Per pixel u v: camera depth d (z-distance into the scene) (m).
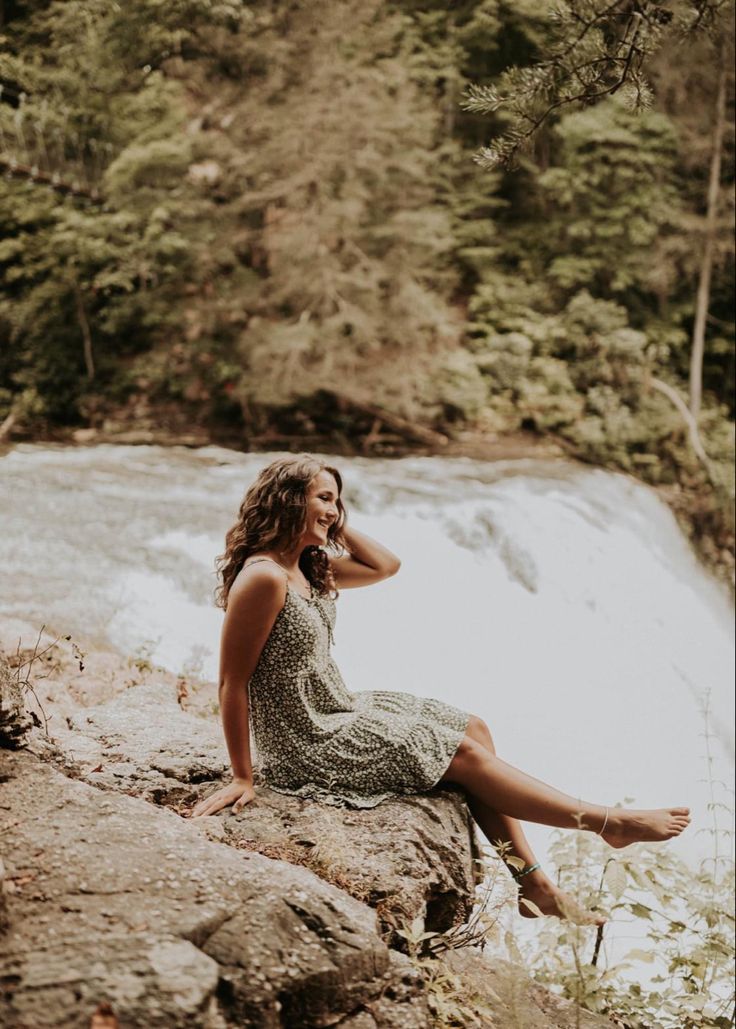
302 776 3.12
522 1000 2.72
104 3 11.26
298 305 13.12
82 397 12.53
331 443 12.48
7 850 2.33
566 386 13.24
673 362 14.37
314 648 3.16
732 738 8.26
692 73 12.30
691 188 13.72
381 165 12.75
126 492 8.82
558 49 3.77
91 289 12.88
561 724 7.21
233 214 13.06
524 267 14.56
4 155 10.74
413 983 2.29
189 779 3.27
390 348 13.30
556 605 8.81
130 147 11.68
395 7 13.29
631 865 3.26
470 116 14.23
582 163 13.81
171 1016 1.85
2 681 2.77
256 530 3.19
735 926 3.80
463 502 9.67
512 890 3.03
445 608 8.07
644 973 4.25
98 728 3.65
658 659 8.66
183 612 6.76
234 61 12.42
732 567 12.29
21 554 6.85
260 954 2.12
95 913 2.13
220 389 12.91
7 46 11.31
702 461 13.02
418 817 3.01
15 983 1.91
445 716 3.29
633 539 10.70
